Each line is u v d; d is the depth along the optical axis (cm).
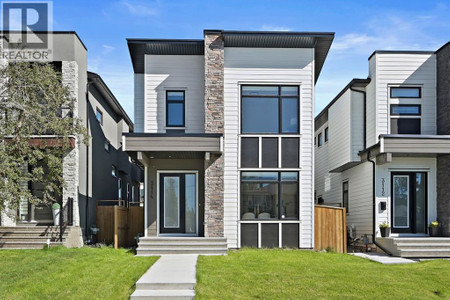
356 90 1480
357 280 843
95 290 769
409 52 1400
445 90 1338
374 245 1354
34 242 1236
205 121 1305
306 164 1334
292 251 1241
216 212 1280
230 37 1309
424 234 1355
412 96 1397
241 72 1346
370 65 1435
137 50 1391
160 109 1380
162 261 1040
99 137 1689
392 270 949
